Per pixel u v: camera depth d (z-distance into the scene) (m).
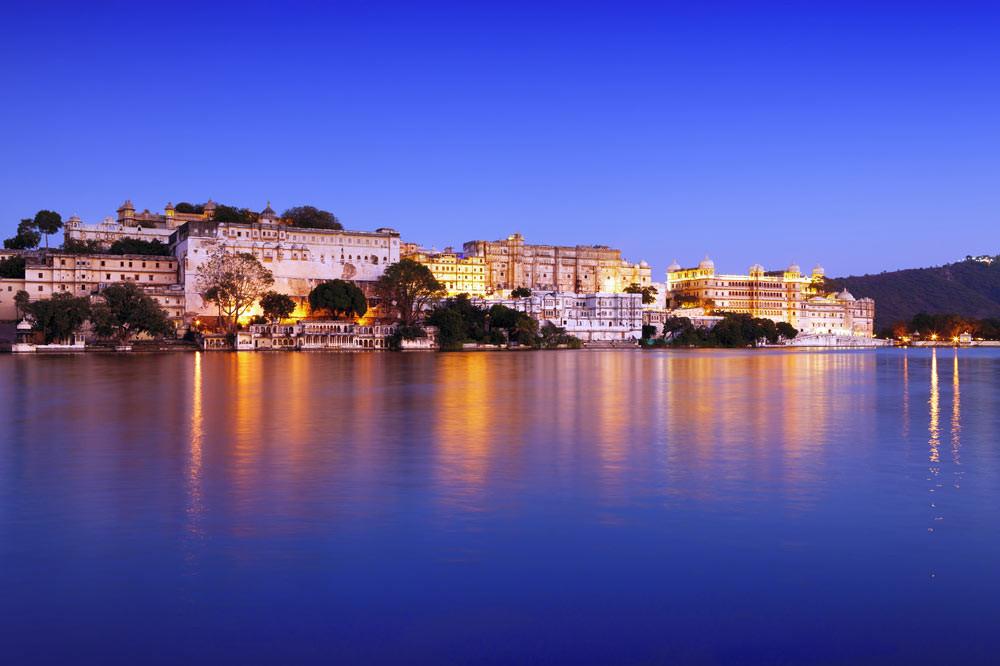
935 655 16.28
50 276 196.38
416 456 36.81
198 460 35.56
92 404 58.81
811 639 16.95
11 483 30.67
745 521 25.52
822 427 48.12
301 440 41.56
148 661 15.98
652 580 20.16
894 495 29.17
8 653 16.27
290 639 16.86
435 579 20.16
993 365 135.75
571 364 128.12
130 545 22.77
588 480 31.56
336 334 193.88
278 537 23.58
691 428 47.19
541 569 20.91
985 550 22.58
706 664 15.88
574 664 15.82
